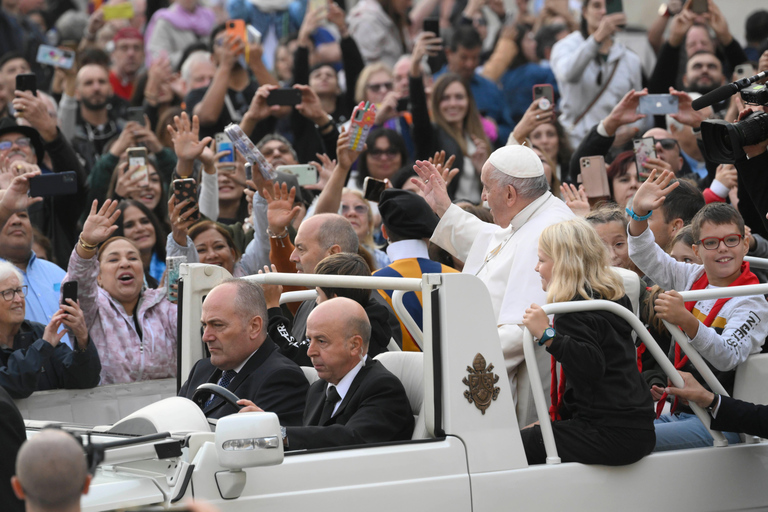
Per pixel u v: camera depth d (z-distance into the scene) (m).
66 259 27.80
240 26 32.81
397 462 12.87
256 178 23.25
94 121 35.47
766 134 16.59
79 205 27.83
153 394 21.06
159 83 37.38
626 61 34.88
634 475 14.30
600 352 13.75
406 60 37.69
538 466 13.70
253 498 11.94
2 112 36.22
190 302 17.02
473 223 19.47
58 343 20.50
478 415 13.45
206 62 37.25
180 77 40.62
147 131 30.67
